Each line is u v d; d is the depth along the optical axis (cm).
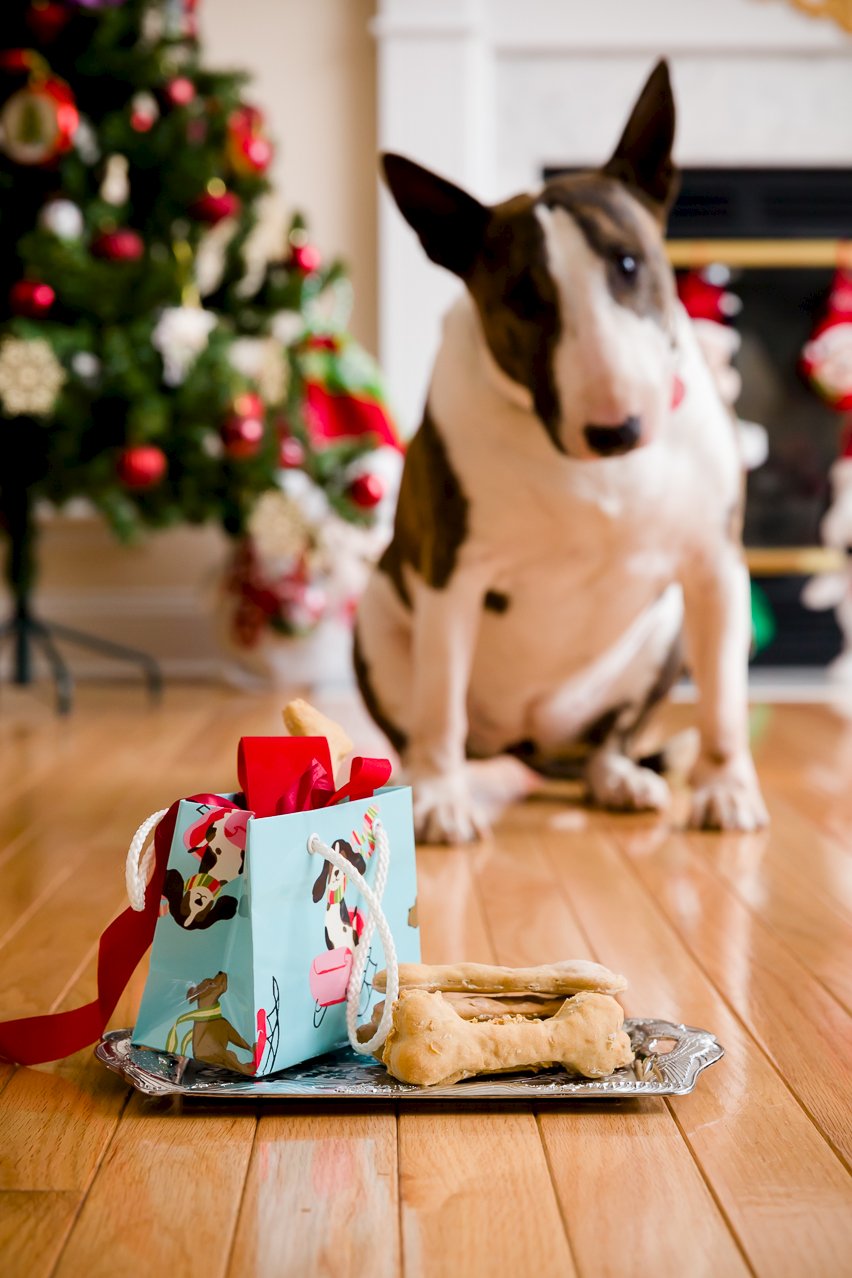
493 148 364
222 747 257
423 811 186
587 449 160
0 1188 83
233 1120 93
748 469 372
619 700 210
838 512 352
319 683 350
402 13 351
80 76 299
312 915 98
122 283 288
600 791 212
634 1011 116
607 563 183
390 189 172
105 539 376
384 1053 97
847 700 335
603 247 161
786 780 230
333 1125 92
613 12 357
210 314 317
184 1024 97
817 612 373
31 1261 75
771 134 363
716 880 164
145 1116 94
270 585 337
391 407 342
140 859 99
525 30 357
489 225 168
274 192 319
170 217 306
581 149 364
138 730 279
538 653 196
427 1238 77
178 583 378
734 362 373
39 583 377
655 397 160
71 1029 102
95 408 297
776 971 128
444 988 101
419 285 359
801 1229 78
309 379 324
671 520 182
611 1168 86
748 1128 92
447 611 186
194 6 315
